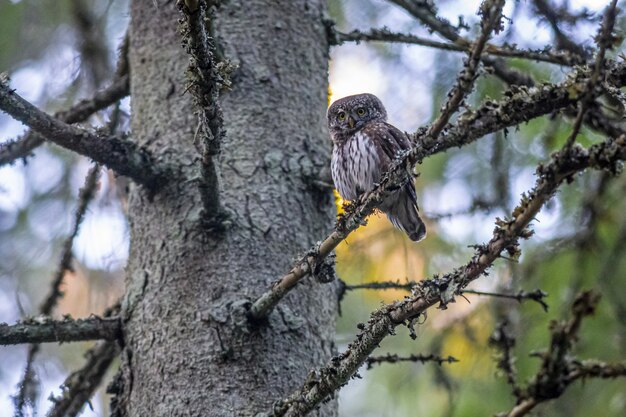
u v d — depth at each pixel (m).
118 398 8.89
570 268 12.07
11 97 8.20
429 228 13.07
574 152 5.98
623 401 11.39
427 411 13.10
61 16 13.32
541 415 9.94
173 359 8.70
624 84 6.96
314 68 10.37
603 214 11.59
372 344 7.08
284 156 9.70
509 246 6.45
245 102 9.84
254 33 10.20
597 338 11.55
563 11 10.66
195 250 9.09
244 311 8.71
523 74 10.54
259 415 7.82
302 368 8.74
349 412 14.71
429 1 10.50
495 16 6.14
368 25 13.24
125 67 11.03
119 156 9.02
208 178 8.35
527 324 11.61
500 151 11.81
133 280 9.28
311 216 9.55
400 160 7.20
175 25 10.31
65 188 13.22
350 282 13.25
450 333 12.29
